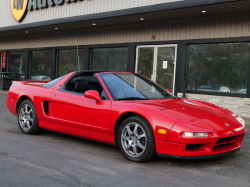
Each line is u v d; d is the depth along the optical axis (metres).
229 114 3.91
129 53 11.34
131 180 3.00
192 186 2.87
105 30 12.13
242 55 8.65
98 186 2.81
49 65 14.90
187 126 3.27
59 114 4.60
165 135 3.34
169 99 4.27
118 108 3.80
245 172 3.36
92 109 4.09
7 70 17.56
